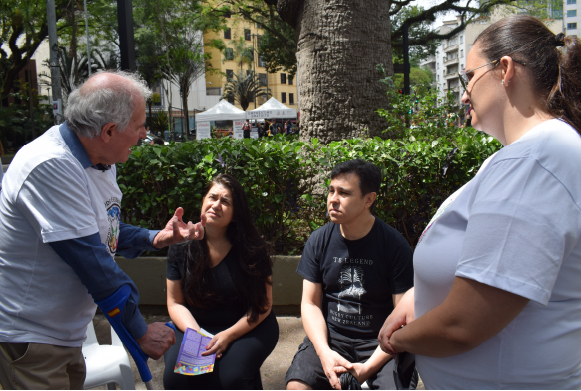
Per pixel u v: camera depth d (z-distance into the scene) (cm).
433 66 9444
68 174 159
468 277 102
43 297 165
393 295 222
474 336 103
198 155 385
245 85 5703
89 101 161
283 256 368
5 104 3409
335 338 226
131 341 168
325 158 376
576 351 108
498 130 118
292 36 2042
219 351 223
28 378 165
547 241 95
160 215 396
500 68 113
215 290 238
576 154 99
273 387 274
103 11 2458
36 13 2306
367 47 532
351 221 223
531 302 105
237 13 2080
